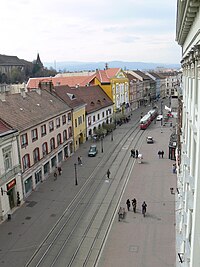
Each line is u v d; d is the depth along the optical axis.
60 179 40.69
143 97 120.88
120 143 60.06
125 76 96.06
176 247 22.62
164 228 27.00
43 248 24.64
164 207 31.16
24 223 28.89
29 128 35.59
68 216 30.16
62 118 48.34
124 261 22.58
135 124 81.12
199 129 9.38
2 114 33.47
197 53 10.03
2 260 23.14
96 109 67.62
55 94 53.00
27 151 35.38
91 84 83.38
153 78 137.12
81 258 23.19
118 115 83.25
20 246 25.02
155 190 35.69
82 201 33.59
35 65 174.75
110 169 44.16
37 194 35.84
